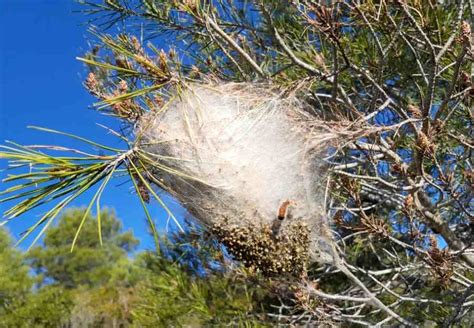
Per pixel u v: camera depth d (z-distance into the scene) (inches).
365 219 92.3
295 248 78.5
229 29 121.0
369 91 122.2
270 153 79.4
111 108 81.4
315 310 110.5
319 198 91.1
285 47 96.4
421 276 124.0
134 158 57.4
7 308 478.0
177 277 170.9
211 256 152.2
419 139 84.3
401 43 106.2
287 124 85.6
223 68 123.5
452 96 85.4
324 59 106.1
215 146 75.1
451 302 118.6
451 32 101.8
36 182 49.2
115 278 853.2
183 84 69.8
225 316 167.5
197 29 115.1
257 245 76.4
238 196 75.5
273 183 78.4
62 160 50.5
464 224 131.0
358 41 109.7
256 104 83.0
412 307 130.6
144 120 75.7
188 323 172.1
